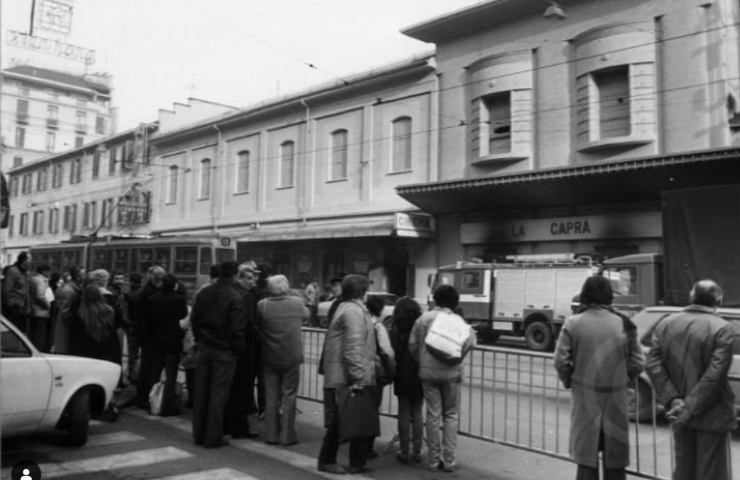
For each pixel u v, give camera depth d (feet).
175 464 18.80
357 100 84.23
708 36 54.34
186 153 114.62
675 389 14.65
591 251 61.05
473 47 71.00
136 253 79.20
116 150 130.00
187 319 25.85
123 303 29.40
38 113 123.44
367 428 17.85
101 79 130.72
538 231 64.69
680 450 14.64
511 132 66.08
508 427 23.34
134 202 123.13
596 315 14.76
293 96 92.22
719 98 53.52
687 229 37.50
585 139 60.54
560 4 63.41
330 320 20.45
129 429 23.12
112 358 25.27
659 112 56.75
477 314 58.54
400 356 19.57
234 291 21.26
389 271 79.05
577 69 61.82
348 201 84.38
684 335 14.57
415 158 76.38
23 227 159.53
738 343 24.22
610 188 57.47
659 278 47.26
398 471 18.54
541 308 54.29
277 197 95.71
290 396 21.45
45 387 19.26
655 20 57.36
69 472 17.87
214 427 20.71
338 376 18.21
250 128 101.71
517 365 22.03
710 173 50.52
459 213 71.82
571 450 14.87
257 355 23.26
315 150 89.92
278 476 17.76
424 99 75.82
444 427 18.78
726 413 14.12
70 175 143.13
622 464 14.24
